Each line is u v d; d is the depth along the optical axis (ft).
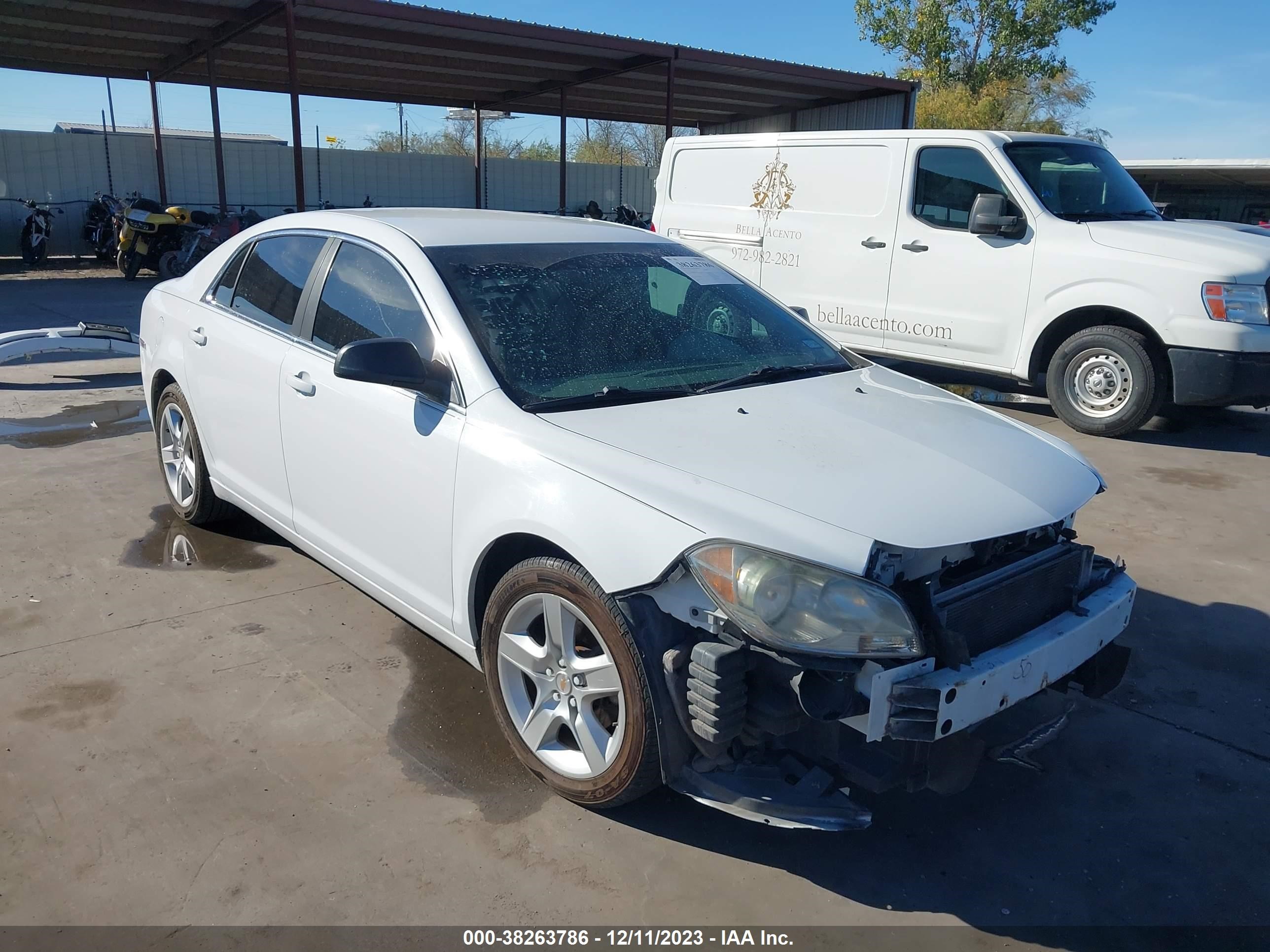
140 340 16.89
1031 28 103.19
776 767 8.29
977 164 24.18
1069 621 8.91
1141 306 21.81
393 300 11.05
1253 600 14.34
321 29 51.93
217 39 54.39
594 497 8.40
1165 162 75.87
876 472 8.57
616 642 8.26
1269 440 23.59
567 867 8.46
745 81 65.77
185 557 14.89
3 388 26.55
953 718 7.64
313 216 13.16
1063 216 23.44
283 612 13.12
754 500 7.93
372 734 10.34
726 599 7.52
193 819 8.87
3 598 13.26
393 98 75.46
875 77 65.72
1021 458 9.44
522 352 10.17
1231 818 9.49
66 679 11.22
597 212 80.18
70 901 7.84
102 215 67.05
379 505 10.90
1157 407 22.58
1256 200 87.71
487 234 11.82
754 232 28.99
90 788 9.27
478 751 10.11
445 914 7.87
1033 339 23.62
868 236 26.25
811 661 7.33
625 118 85.46
